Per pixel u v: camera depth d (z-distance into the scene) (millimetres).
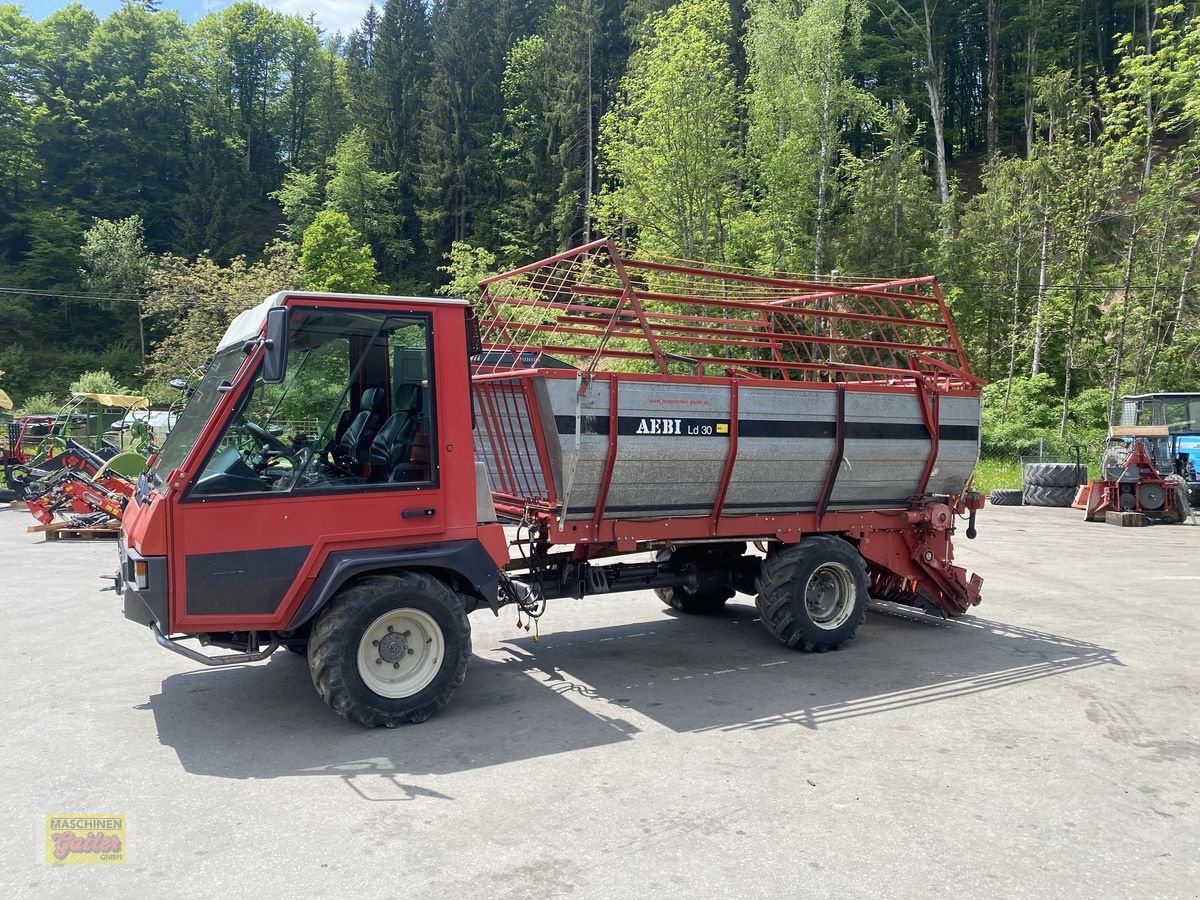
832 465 6984
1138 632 7895
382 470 5258
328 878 3387
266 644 5355
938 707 5688
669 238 31438
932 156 47906
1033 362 29453
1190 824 3951
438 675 5273
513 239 49688
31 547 13375
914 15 50500
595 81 53094
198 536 4734
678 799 4180
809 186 33062
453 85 57969
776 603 6898
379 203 59062
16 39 65125
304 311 5012
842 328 9023
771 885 3355
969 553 13047
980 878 3432
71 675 6395
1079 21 49875
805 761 4703
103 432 28344
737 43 41844
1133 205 27703
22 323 51875
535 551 6488
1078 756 4805
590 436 5855
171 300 39281
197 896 3254
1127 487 17125
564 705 5695
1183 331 26781
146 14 72250
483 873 3434
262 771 4516
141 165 64750
